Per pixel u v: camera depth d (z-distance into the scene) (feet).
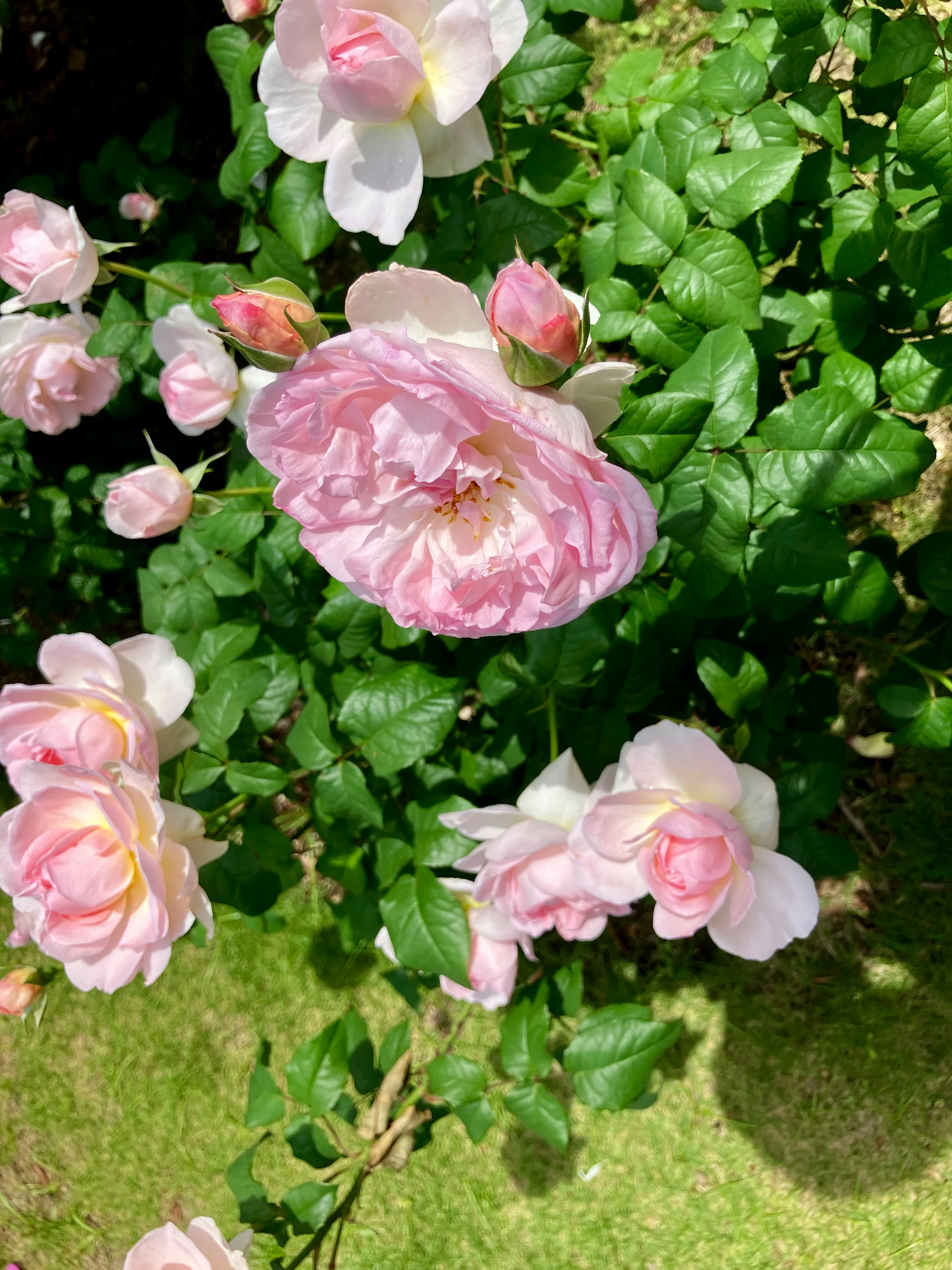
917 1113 2.06
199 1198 2.35
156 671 1.24
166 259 2.01
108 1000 2.48
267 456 0.98
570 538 0.89
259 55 1.44
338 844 1.44
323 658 1.50
